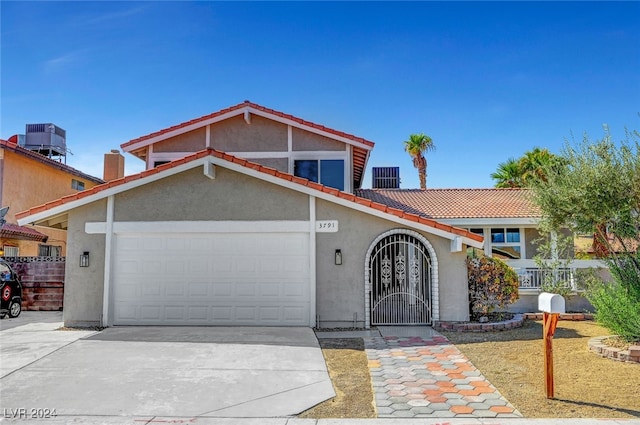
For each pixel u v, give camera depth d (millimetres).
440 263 13000
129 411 6895
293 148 18047
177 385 8000
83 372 8680
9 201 21688
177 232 13172
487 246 19031
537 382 7895
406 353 9984
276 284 13156
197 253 13281
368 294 13000
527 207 19000
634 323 9359
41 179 24484
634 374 8148
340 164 17984
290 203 13195
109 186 13070
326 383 8133
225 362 9320
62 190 26641
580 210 10180
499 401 7039
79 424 6434
